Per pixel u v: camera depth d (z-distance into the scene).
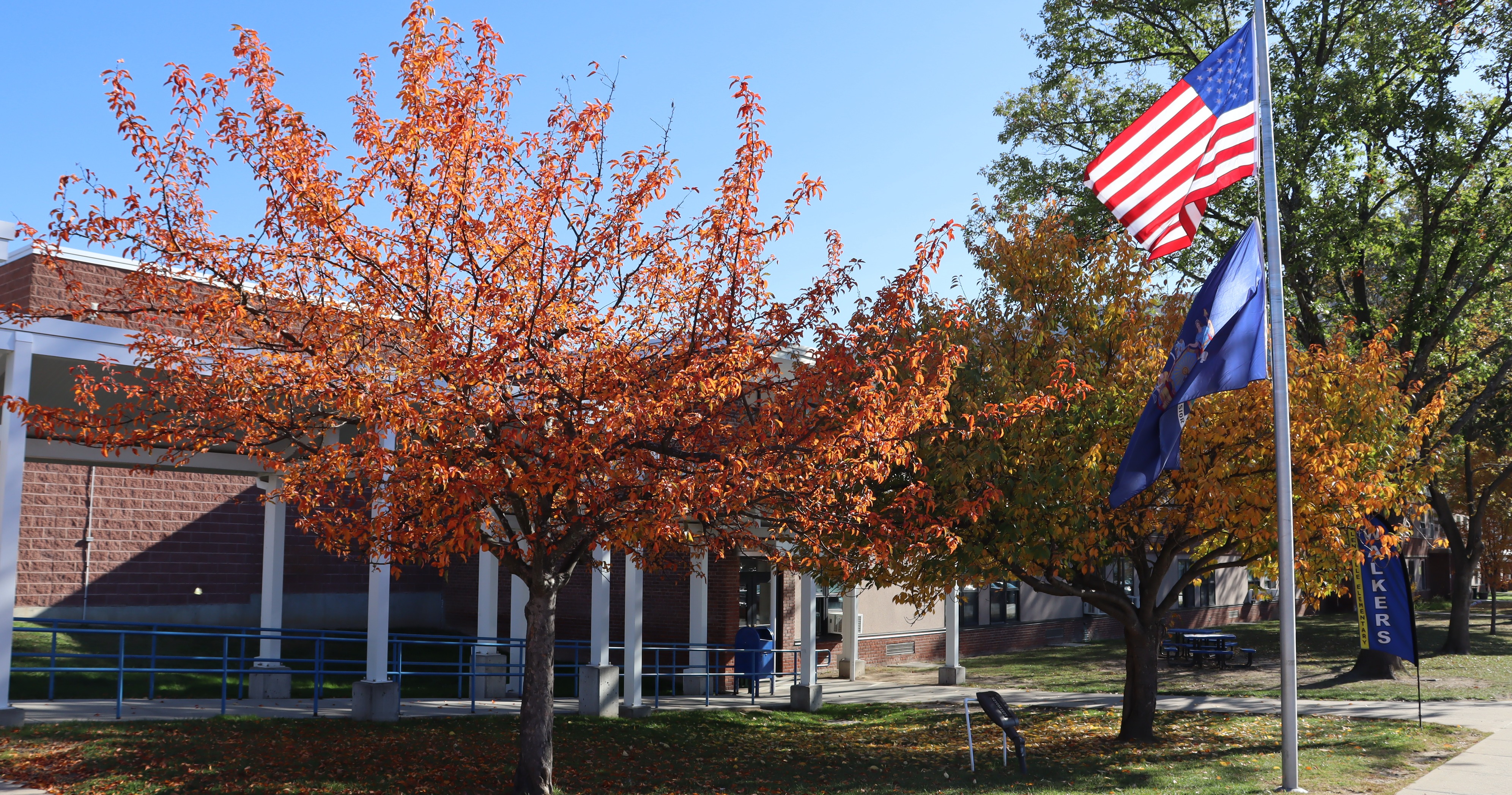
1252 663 25.94
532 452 9.15
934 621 28.30
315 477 9.86
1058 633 32.88
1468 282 25.53
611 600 22.69
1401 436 14.87
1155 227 11.58
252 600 22.53
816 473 10.09
